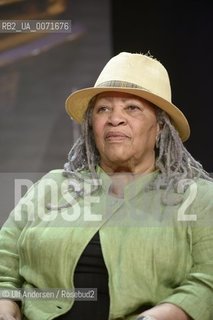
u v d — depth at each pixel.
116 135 5.12
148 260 4.90
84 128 5.46
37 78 9.68
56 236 5.06
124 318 4.87
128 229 5.01
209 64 10.14
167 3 10.03
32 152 9.69
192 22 10.07
